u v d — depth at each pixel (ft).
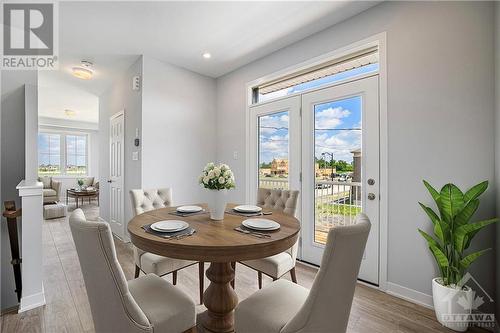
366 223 3.48
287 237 4.35
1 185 6.85
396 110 6.98
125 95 12.27
